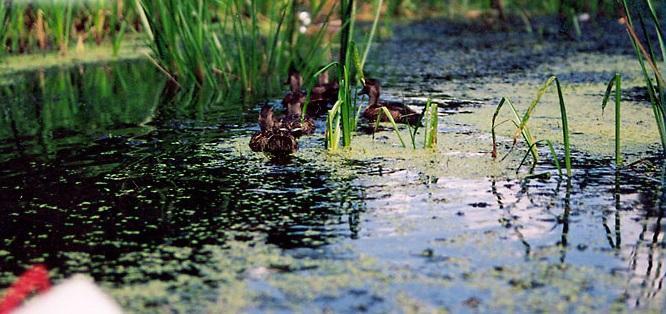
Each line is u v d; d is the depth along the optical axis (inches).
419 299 230.5
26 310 231.1
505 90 544.1
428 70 636.7
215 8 634.2
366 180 345.1
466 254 263.0
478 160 372.8
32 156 396.8
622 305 226.4
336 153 389.7
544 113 467.5
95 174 362.3
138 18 751.7
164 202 320.8
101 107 520.1
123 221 300.2
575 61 668.1
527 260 257.9
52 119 483.8
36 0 700.0
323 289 238.2
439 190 329.7
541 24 899.4
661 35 349.7
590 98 510.6
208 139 425.4
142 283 245.8
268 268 254.4
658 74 356.5
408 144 403.9
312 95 523.8
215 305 229.5
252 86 584.4
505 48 752.3
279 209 309.7
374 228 287.6
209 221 298.0
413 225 289.9
